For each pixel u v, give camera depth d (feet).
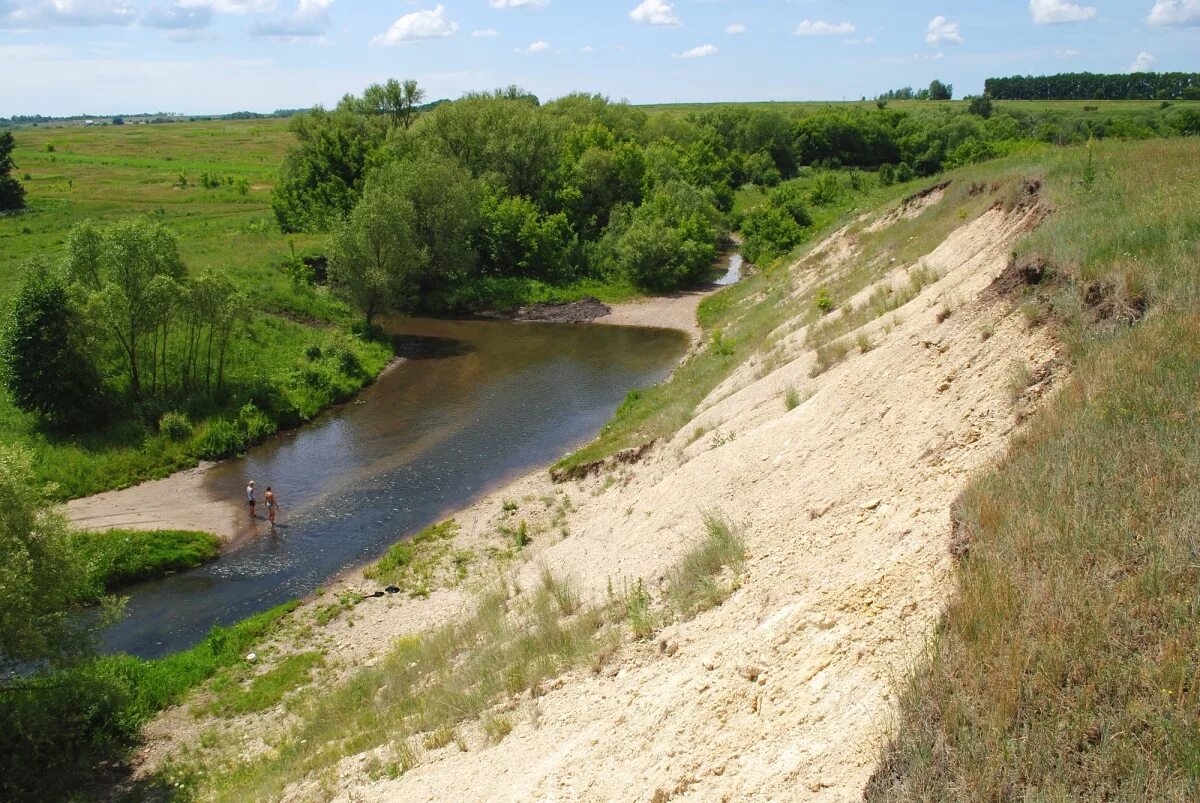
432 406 126.31
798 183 298.76
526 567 63.00
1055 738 18.22
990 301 45.70
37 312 101.24
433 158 199.62
